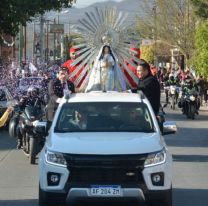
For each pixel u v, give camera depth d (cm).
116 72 2680
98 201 1373
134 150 1384
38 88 3619
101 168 1366
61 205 1428
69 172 1375
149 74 2252
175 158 2420
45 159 1411
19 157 2445
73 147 1399
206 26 5359
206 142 2966
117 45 2814
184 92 4600
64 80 2353
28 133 2259
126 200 1375
